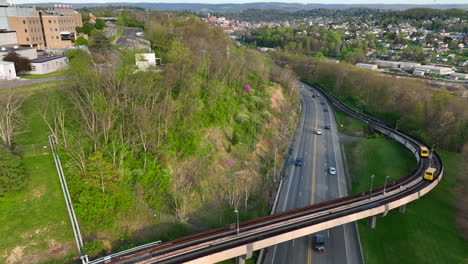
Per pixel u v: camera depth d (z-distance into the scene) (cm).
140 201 5988
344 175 8262
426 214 6644
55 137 6197
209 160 7412
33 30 12350
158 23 14800
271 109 10475
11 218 5028
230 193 6869
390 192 6334
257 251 5603
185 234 5641
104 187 5697
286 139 9900
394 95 13225
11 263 4509
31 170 5734
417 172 7444
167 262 4312
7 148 5688
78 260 4725
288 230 5038
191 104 7975
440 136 9844
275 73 13400
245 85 10381
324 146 10000
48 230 5009
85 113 6775
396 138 10125
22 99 7081
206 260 4450
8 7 11912
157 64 10231
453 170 8388
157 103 7531
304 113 13038
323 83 18088
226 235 4888
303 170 8406
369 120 11862
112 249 5125
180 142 7225
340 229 6222
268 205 6831
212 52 11331
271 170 8138
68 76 8012
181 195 6375
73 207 5369
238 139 8344
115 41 13175
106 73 7738
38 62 9400
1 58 9044
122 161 6275
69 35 13538
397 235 6038
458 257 5484
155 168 6506
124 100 7188
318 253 5562
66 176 5753
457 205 6888
